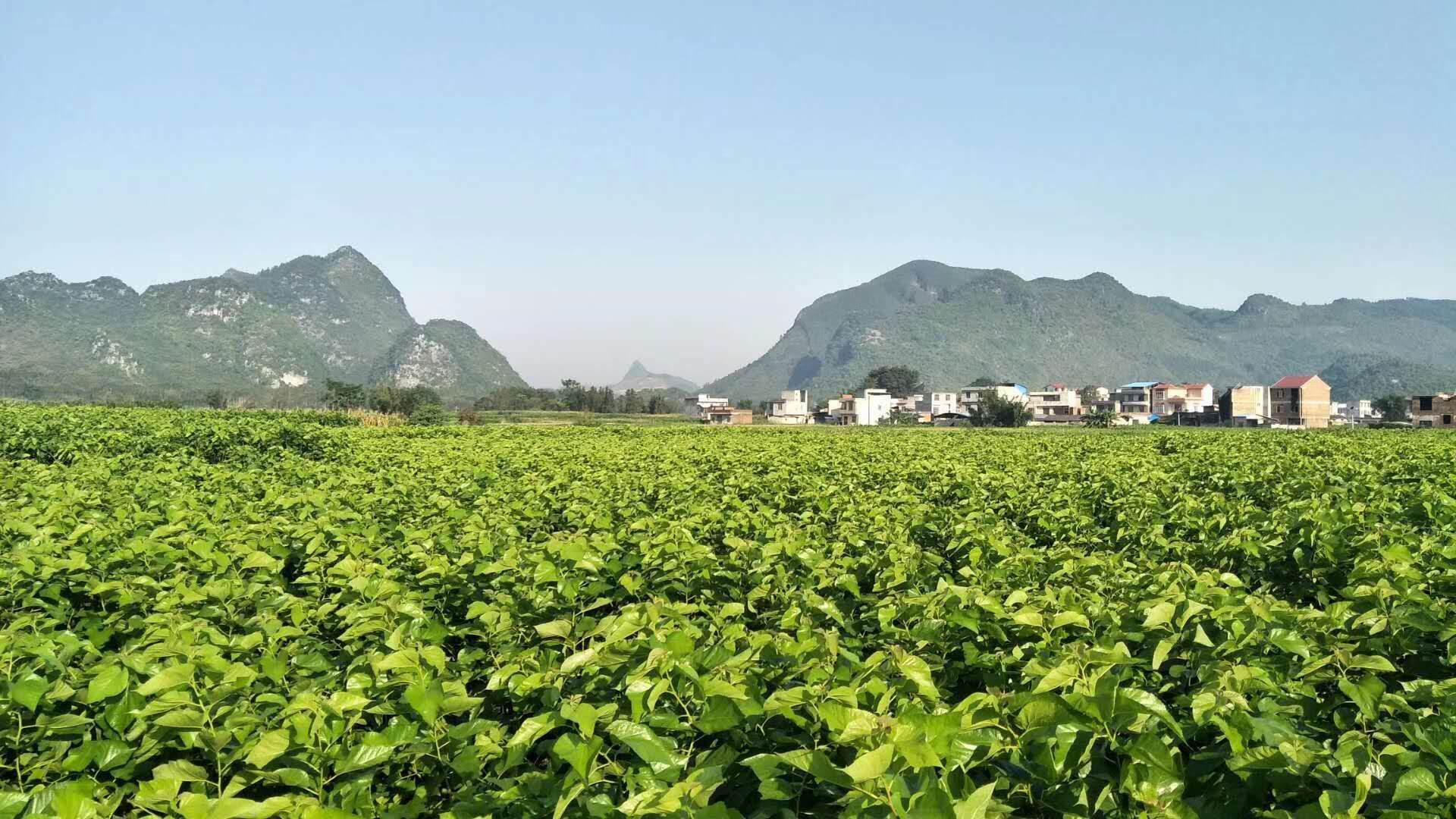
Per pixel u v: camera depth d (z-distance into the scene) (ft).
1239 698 12.80
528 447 85.05
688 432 164.14
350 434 124.06
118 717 15.28
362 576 23.11
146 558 26.08
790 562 25.11
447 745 14.39
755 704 12.87
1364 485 43.32
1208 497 39.22
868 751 11.03
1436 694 13.84
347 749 14.06
